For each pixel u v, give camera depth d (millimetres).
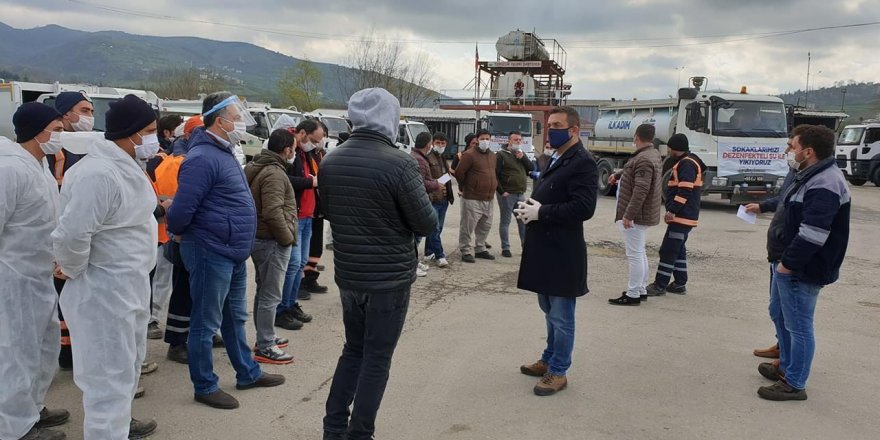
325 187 3162
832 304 6578
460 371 4562
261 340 4629
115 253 3033
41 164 3396
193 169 3547
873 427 3750
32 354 3197
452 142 33375
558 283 4086
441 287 7113
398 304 3174
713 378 4496
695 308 6387
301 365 4625
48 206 3244
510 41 28812
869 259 9141
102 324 2996
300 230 5945
